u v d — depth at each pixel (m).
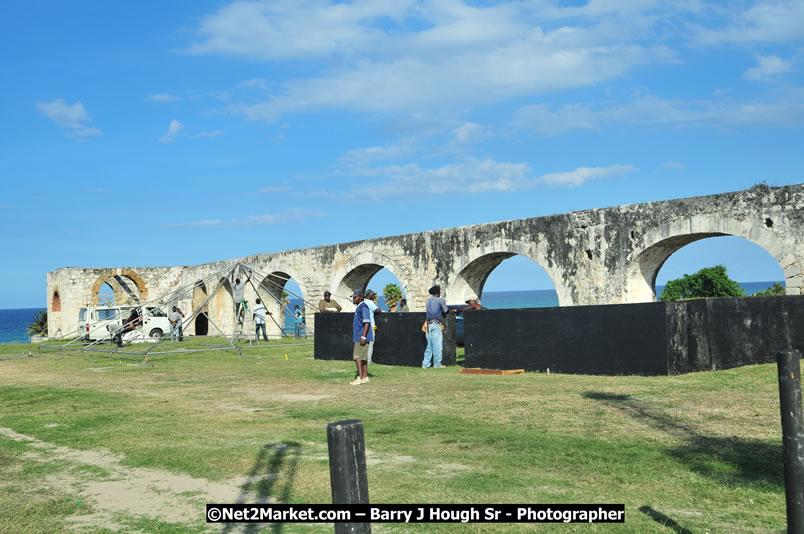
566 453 5.50
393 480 4.91
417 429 6.73
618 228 16.02
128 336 23.91
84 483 5.21
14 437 7.10
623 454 5.37
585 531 3.81
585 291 16.69
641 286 16.16
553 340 10.93
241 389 10.66
